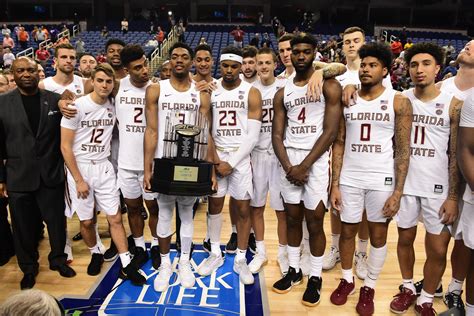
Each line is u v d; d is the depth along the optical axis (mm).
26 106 2539
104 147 2730
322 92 2295
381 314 2377
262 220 2879
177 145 2312
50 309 998
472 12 18938
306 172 2328
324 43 12102
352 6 19547
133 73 2615
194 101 2549
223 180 2715
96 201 2785
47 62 11414
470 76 2443
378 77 2197
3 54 10250
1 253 2961
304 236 2924
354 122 2266
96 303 2438
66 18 19562
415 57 2164
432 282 2266
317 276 2486
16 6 19859
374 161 2250
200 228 3689
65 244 2807
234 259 2973
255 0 19828
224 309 2391
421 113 2182
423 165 2199
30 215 2643
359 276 2783
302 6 20047
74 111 2531
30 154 2549
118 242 2732
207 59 2828
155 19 18219
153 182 2367
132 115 2676
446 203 2133
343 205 2367
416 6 19172
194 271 2836
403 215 2299
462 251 2326
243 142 2594
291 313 2373
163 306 2408
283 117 2492
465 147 1833
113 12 20078
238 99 2617
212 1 19734
